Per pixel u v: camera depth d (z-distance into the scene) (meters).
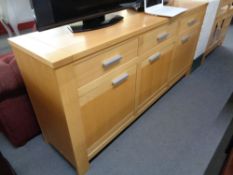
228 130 1.46
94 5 1.16
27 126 1.41
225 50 2.85
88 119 1.11
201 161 1.34
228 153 0.96
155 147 1.44
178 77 2.08
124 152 1.40
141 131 1.56
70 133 1.03
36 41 0.98
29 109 1.37
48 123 1.23
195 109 1.79
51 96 0.97
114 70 1.12
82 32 1.10
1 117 1.25
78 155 1.16
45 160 1.36
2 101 1.22
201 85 2.11
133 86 1.37
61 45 0.94
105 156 1.38
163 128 1.59
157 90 1.76
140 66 1.34
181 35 1.71
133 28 1.16
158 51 1.47
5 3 1.77
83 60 0.91
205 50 2.41
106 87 1.12
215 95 1.96
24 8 1.85
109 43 0.99
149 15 1.41
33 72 0.99
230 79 2.21
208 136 1.52
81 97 0.99
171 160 1.35
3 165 1.07
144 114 1.73
